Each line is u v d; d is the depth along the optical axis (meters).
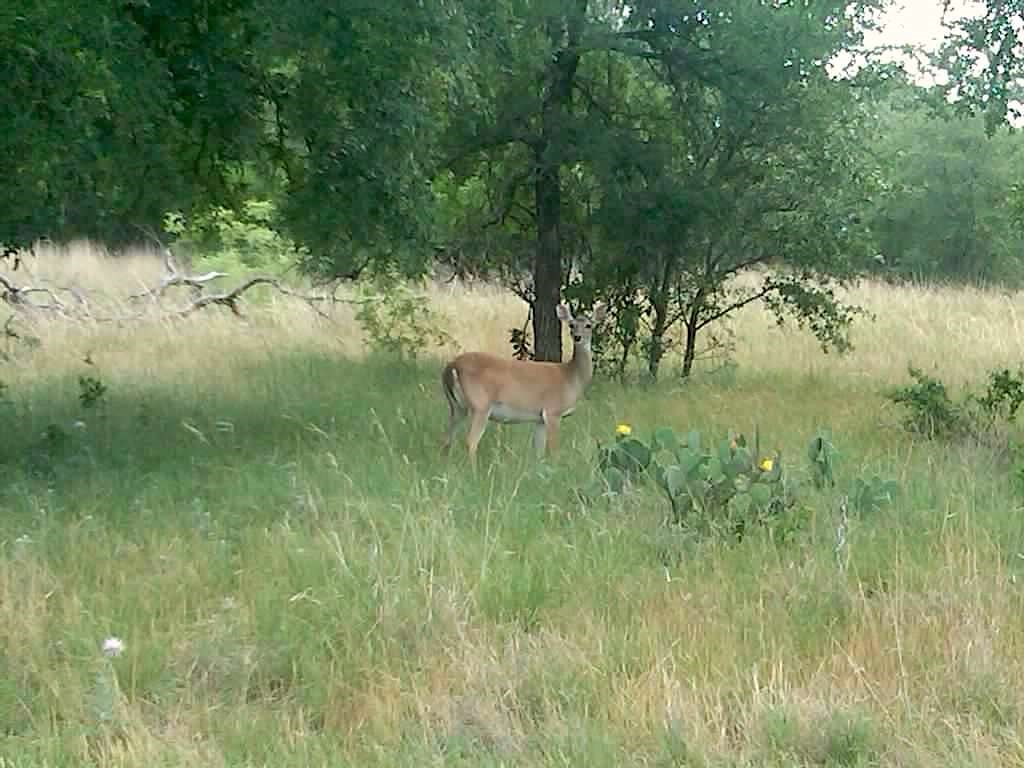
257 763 5.03
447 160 14.50
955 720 5.34
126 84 8.64
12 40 7.64
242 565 7.40
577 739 5.11
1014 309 23.42
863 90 14.89
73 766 4.94
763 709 5.32
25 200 8.69
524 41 12.82
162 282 20.38
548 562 7.28
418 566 6.99
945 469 9.50
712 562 7.41
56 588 6.67
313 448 10.54
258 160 11.49
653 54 14.55
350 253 11.30
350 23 9.27
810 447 9.06
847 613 6.56
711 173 15.13
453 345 17.92
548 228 15.22
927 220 36.59
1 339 17.52
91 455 9.80
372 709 5.49
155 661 5.86
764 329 20.39
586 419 12.32
